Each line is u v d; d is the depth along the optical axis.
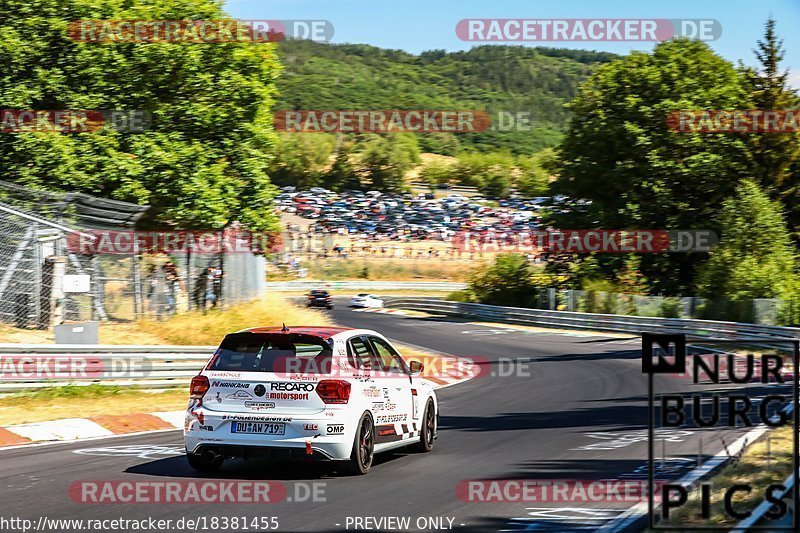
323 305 89.44
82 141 39.28
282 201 171.88
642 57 75.62
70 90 39.09
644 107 72.06
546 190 77.56
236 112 43.12
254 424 13.36
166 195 40.69
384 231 155.62
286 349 13.73
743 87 76.69
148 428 20.11
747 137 74.56
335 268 129.12
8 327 30.70
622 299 62.53
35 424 19.22
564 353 44.38
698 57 75.00
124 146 40.59
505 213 170.12
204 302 38.09
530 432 19.25
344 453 13.36
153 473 13.81
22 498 11.79
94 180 38.81
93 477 13.41
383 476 13.78
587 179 73.88
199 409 13.61
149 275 36.91
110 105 40.19
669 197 71.50
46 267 31.81
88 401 23.25
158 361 26.08
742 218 62.19
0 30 37.66
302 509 11.24
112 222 35.44
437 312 82.81
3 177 37.34
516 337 56.44
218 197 41.22
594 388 28.66
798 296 56.94
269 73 44.97
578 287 70.44
